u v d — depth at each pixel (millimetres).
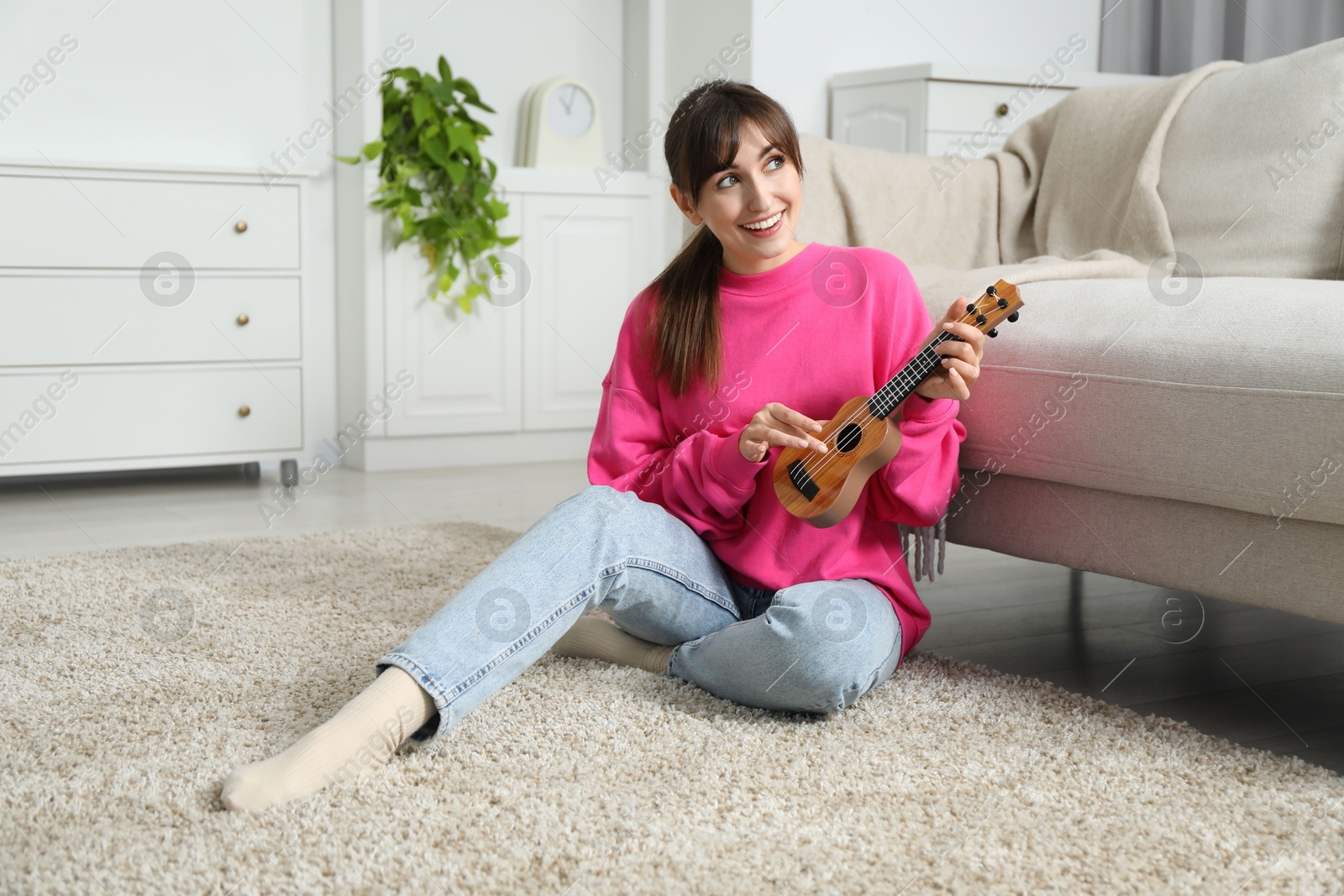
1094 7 3814
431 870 912
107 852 936
